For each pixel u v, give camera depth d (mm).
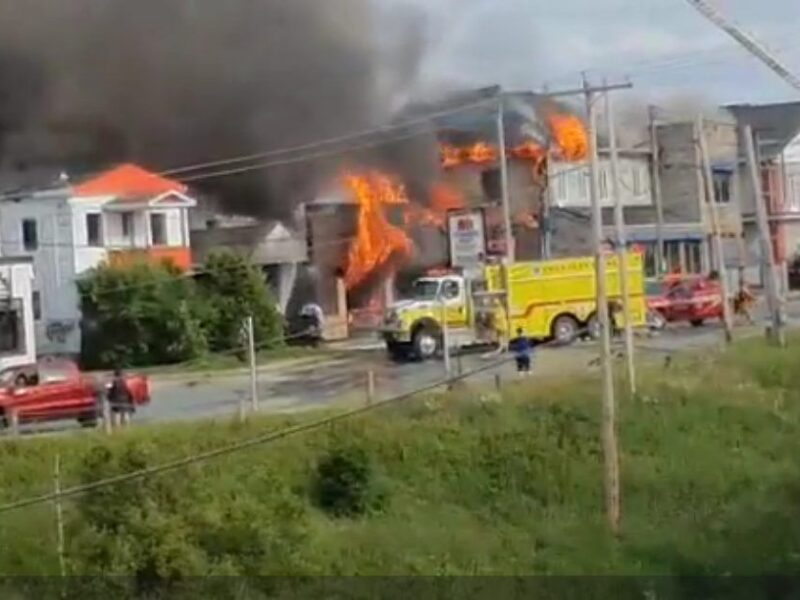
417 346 39906
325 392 34844
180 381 38719
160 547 23328
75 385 32219
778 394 34062
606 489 27359
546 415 30500
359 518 27078
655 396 32406
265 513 24953
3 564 24172
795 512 27406
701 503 28391
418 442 29156
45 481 26734
